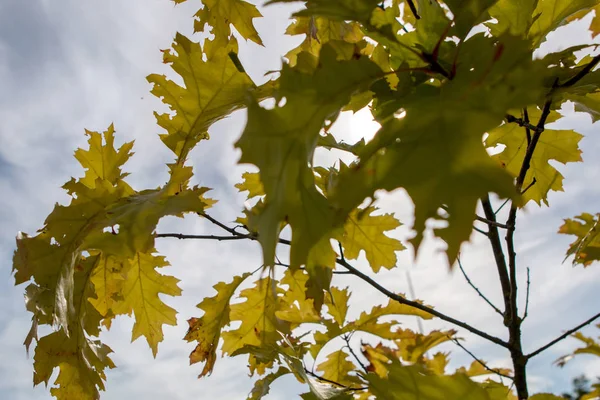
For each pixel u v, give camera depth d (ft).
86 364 3.04
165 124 3.01
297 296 3.51
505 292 3.23
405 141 1.96
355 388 3.17
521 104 1.82
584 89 2.60
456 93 2.03
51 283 2.84
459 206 1.71
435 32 2.43
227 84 2.95
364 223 3.27
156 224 2.70
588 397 3.76
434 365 4.51
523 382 3.08
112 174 3.20
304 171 2.09
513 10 2.62
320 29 3.44
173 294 3.27
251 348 3.21
